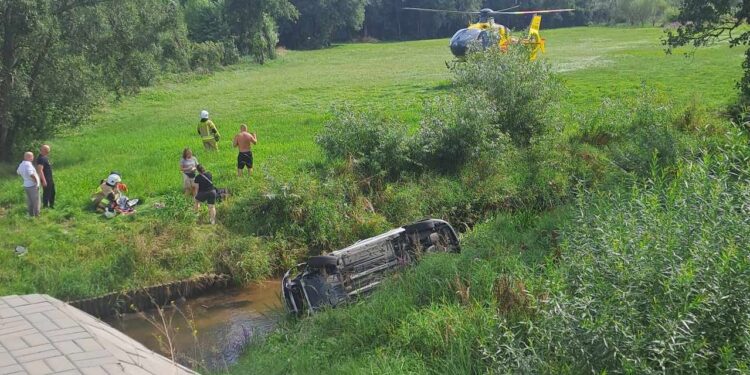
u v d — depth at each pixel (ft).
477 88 76.18
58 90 85.20
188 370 20.20
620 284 22.66
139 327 45.50
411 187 64.80
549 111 76.23
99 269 50.60
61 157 86.53
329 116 105.19
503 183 65.72
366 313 35.47
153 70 95.81
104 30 88.48
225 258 53.42
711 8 75.20
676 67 140.26
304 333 36.24
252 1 225.76
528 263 39.14
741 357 20.86
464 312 32.40
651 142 60.80
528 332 25.03
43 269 50.24
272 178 59.88
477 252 42.55
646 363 20.74
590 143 76.18
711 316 21.11
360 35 375.25
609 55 173.27
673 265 22.41
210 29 227.20
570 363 22.53
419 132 70.13
